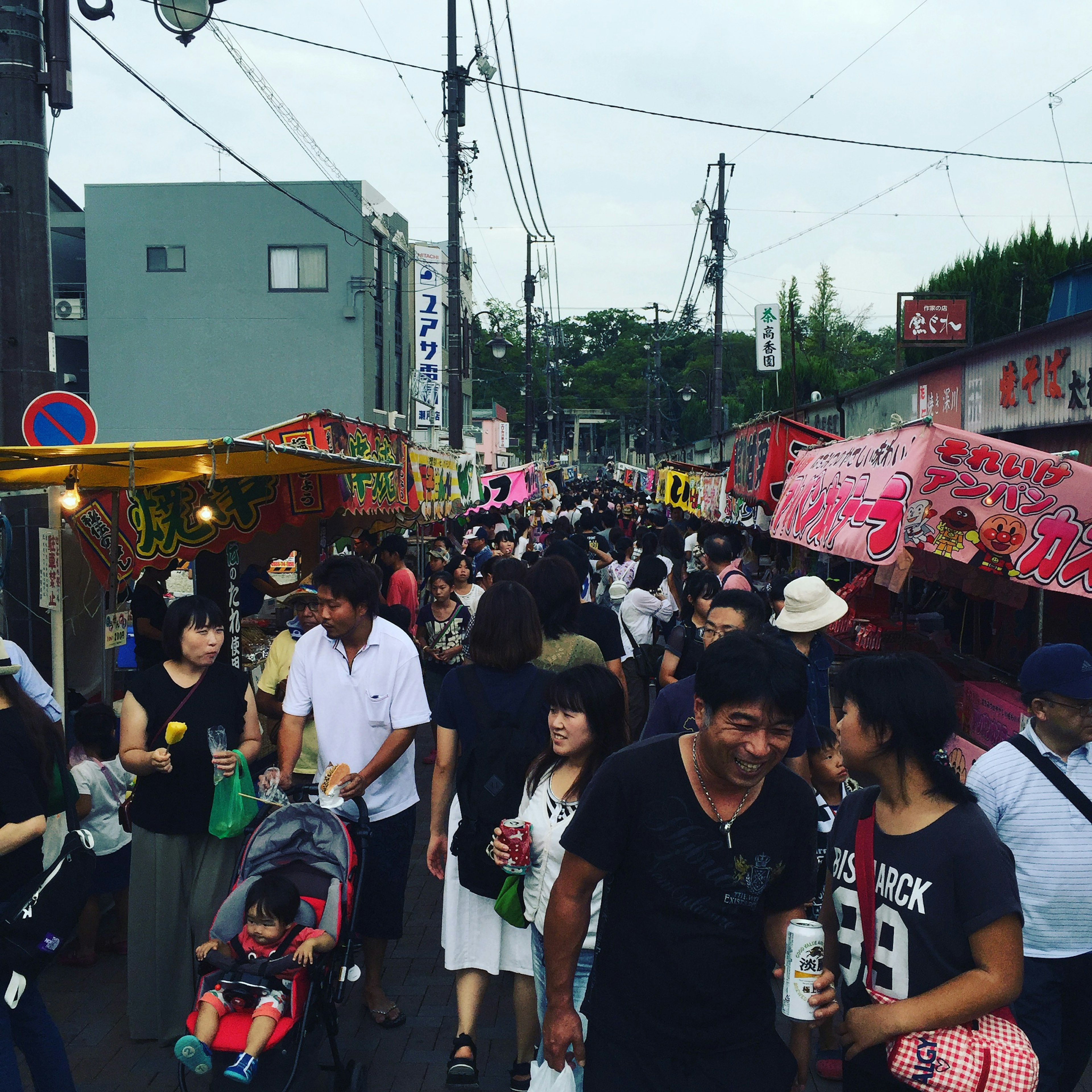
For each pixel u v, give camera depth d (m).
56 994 4.88
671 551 11.06
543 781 3.59
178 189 25.08
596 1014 2.58
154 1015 4.33
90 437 6.56
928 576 7.30
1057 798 3.23
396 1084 4.07
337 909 3.75
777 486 10.19
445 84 17.66
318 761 4.73
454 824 4.18
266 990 3.50
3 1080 3.18
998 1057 2.35
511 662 4.02
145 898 4.32
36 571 5.64
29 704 3.47
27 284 6.48
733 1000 2.53
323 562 4.52
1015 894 2.32
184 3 7.07
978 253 19.77
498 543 12.91
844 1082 2.60
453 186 18.06
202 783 4.34
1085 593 4.91
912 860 2.40
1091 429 8.16
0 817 3.33
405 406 30.17
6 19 6.40
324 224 25.02
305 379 25.25
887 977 2.43
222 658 7.40
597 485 65.38
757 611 4.42
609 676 3.51
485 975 4.06
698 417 57.56
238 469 6.29
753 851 2.48
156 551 6.09
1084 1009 3.29
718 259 28.53
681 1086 2.49
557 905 2.56
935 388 11.62
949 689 2.42
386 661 4.51
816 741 4.20
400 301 29.77
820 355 60.94
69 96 6.62
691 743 2.54
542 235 24.59
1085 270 12.92
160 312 25.30
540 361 99.38
